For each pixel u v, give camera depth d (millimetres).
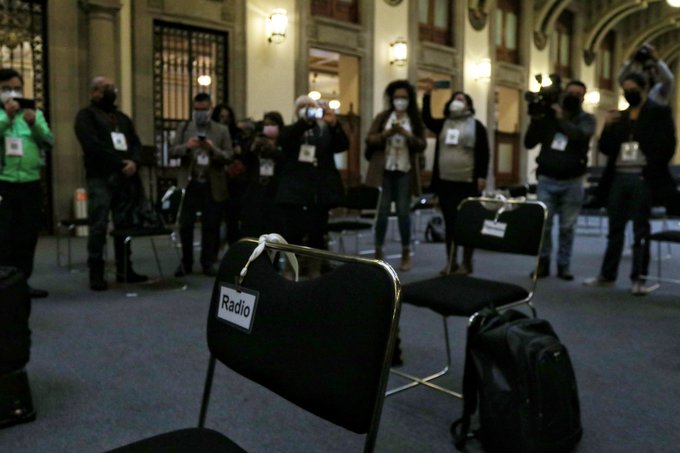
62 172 7984
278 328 1354
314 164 4523
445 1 13133
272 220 5281
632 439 2246
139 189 5004
